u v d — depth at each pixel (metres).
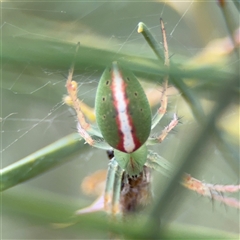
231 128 0.10
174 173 0.07
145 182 0.10
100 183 0.11
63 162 0.09
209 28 0.11
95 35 0.11
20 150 0.14
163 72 0.08
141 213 0.09
